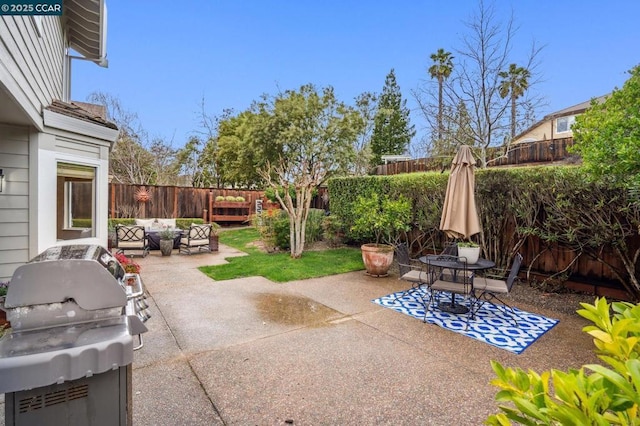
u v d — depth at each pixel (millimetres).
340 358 3215
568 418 920
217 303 4895
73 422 1386
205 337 3666
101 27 6211
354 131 15516
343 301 5035
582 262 5367
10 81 2834
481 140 10695
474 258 4496
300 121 15344
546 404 1034
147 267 7406
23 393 1309
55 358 1304
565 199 4906
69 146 4742
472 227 4641
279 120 15289
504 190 5766
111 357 1410
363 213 7121
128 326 1574
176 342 3525
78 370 1342
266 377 2854
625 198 4238
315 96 15273
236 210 15461
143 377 2818
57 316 1525
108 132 5281
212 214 14695
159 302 4918
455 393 2652
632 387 938
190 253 9266
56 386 1354
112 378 1446
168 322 4105
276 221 9492
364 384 2768
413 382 2805
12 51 2883
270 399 2541
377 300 5078
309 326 4031
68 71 7516
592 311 1264
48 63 4754
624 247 4578
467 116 10781
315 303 4934
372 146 23484
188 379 2801
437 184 6738
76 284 1546
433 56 14195
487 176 5934
